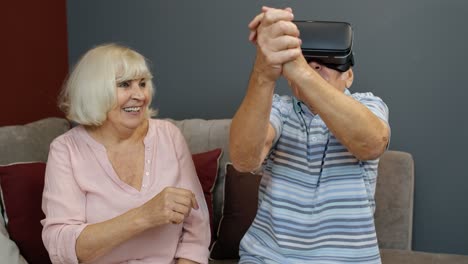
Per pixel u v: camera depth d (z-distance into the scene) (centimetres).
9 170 195
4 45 241
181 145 178
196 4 258
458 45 228
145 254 165
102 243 151
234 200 215
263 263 130
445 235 240
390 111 238
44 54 266
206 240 174
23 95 254
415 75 234
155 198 150
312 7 241
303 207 125
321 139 124
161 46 266
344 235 123
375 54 237
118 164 169
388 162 222
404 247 219
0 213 194
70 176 166
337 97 108
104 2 272
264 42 103
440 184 238
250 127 112
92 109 163
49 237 158
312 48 121
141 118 169
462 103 231
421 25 230
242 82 257
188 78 264
